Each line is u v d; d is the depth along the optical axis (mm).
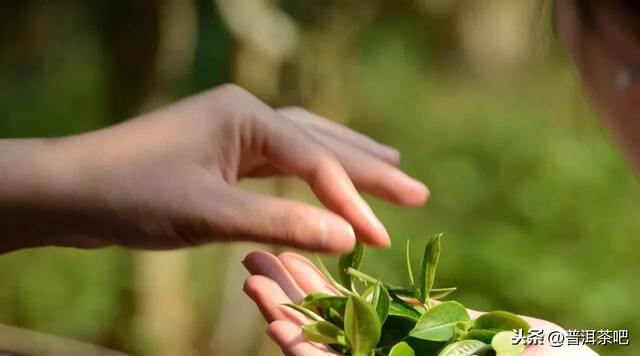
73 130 2109
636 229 1869
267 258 716
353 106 1963
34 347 1259
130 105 1233
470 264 1777
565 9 644
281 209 673
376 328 649
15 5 1919
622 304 1665
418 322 680
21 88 2156
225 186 689
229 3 1229
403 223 1901
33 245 712
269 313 685
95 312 1485
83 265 1656
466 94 2432
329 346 672
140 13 1210
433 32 2342
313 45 1282
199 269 1475
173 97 1275
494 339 662
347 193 700
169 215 688
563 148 2094
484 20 2270
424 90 2398
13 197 696
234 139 708
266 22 1247
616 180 2020
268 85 1266
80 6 1817
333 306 679
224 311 1387
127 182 693
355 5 1375
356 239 704
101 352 1300
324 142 751
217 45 1315
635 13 614
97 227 700
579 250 1828
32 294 1606
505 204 1989
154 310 1331
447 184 2053
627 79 617
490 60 2379
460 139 2221
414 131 2250
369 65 2172
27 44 2031
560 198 1974
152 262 1329
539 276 1735
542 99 2219
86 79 2148
